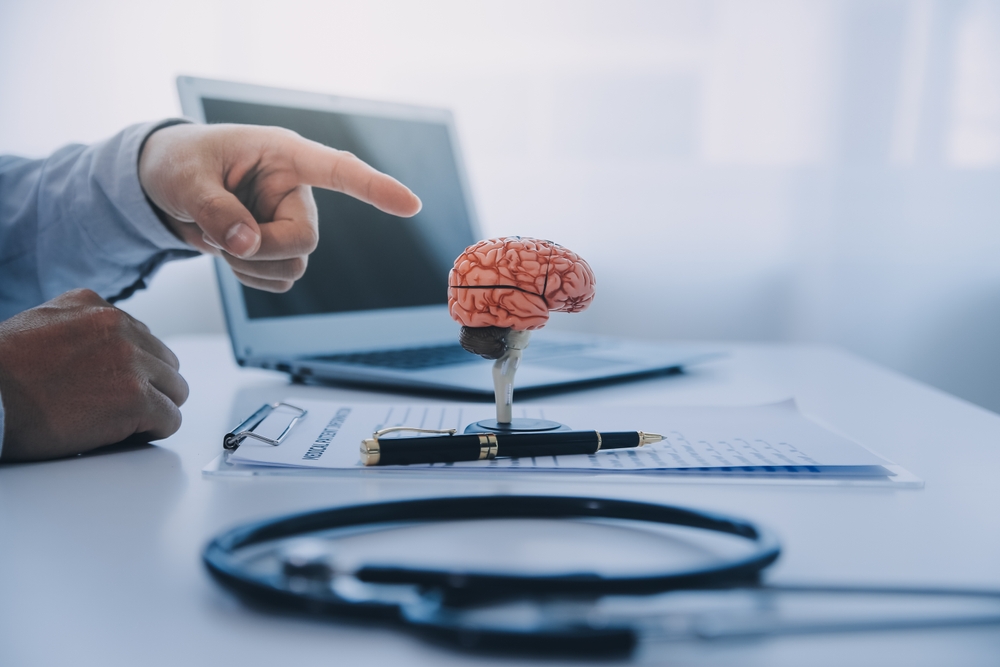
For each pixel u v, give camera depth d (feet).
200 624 0.76
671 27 5.75
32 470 1.37
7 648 0.71
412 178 3.27
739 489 1.27
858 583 0.87
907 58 5.63
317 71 5.89
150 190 2.05
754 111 5.76
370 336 2.88
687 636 0.71
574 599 0.74
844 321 5.89
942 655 0.71
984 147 5.65
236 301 2.47
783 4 5.66
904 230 5.76
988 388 5.80
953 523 1.11
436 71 5.91
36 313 1.56
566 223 5.95
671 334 6.00
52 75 5.48
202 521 1.09
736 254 5.89
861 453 1.46
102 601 0.82
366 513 1.06
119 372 1.51
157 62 5.66
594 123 5.86
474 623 0.72
